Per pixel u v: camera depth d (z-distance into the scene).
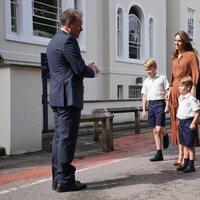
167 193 5.02
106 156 8.02
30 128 8.53
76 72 4.95
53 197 4.89
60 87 5.01
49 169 6.69
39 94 8.71
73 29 5.08
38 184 5.58
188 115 6.12
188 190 5.16
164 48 21.27
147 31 19.75
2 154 8.10
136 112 12.27
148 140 10.61
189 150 6.24
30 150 8.55
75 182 5.23
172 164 6.88
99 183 5.56
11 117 8.12
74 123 5.08
